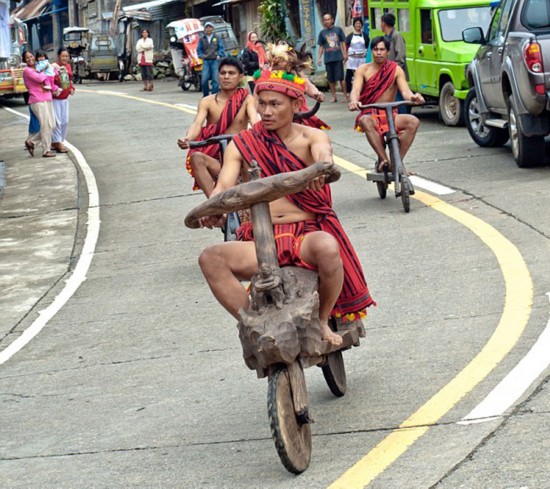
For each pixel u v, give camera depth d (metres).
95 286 15.76
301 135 8.35
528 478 7.05
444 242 15.07
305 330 7.48
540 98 19.30
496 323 10.89
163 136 33.62
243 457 8.31
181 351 11.77
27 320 14.34
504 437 7.80
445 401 8.80
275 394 7.43
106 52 70.62
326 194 8.38
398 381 9.57
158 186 24.20
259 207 7.69
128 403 10.19
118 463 8.59
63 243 19.41
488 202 17.52
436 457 7.64
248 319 7.46
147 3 74.94
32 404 10.62
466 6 29.59
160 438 9.05
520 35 20.14
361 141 27.31
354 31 38.09
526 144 20.17
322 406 9.23
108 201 23.02
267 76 8.24
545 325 10.55
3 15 50.44
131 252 17.84
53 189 25.42
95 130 36.78
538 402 8.42
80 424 9.77
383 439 8.20
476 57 23.77
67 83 31.11
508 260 13.53
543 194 17.61
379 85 18.02
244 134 8.37
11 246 19.66
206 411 9.59
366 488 7.29
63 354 12.40
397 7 32.38
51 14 102.62
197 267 16.08
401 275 13.54
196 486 7.86
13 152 32.91
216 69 45.41
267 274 7.52
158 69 70.56
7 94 50.97
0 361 12.45
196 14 71.81
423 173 21.20
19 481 8.50
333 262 7.79
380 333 11.20
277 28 53.69
